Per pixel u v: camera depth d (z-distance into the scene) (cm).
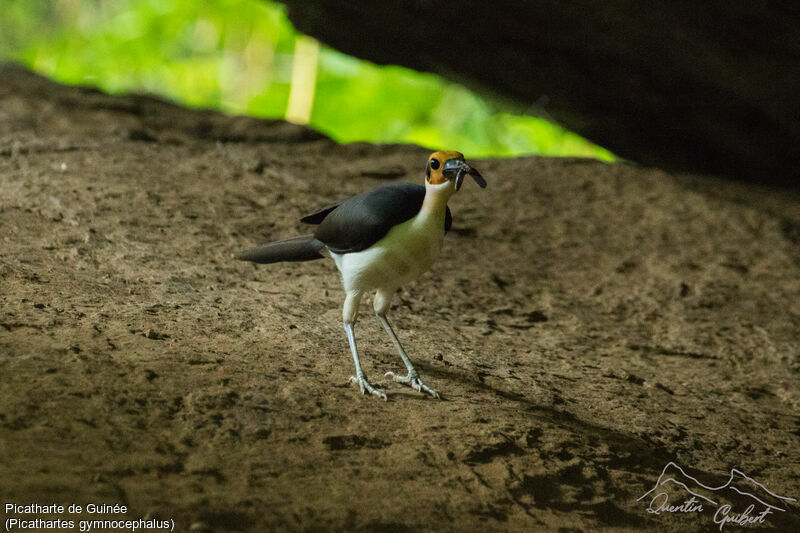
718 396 958
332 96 2858
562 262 1323
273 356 805
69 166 1327
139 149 1486
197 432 643
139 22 3036
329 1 1895
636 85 1852
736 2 1572
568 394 877
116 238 1073
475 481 662
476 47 1894
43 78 1964
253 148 1619
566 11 1717
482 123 2819
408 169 1577
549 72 1895
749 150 1923
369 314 1012
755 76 1702
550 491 681
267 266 1102
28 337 729
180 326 834
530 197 1534
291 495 591
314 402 723
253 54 3083
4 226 1036
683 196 1590
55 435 595
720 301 1247
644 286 1270
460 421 745
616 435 791
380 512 594
